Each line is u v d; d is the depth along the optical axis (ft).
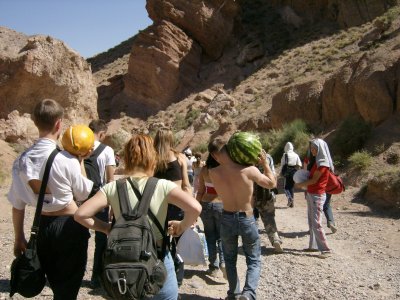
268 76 133.28
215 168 17.30
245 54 150.41
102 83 174.70
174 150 18.40
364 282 21.11
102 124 19.38
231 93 135.74
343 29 142.20
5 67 104.94
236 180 16.74
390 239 29.84
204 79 150.20
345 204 43.42
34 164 12.57
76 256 12.75
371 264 24.40
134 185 11.16
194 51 152.15
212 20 152.46
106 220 18.22
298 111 78.79
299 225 35.42
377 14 136.05
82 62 115.14
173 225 11.72
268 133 83.25
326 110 72.13
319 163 25.39
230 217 16.94
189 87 148.46
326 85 72.49
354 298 18.89
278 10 169.27
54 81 107.55
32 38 109.60
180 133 121.29
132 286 9.99
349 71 70.13
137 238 10.32
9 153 94.99
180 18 150.92
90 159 17.99
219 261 21.20
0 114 104.94
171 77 146.10
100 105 155.84
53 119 12.94
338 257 25.46
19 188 12.82
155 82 146.41
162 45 147.02
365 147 56.65
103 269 10.34
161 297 11.12
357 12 140.77
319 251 26.50
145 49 148.66
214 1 154.30
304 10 162.09
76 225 12.70
